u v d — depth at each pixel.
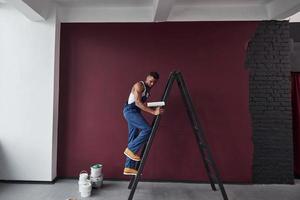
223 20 3.71
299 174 3.86
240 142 3.70
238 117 3.70
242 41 3.70
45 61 3.61
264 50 3.70
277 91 3.69
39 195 3.21
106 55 3.78
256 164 3.69
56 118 3.73
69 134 3.79
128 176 3.77
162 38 3.74
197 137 3.39
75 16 3.78
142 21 3.74
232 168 3.70
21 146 3.60
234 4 3.66
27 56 3.61
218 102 3.71
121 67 3.77
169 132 3.74
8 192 3.28
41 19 3.53
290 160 3.66
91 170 3.52
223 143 3.71
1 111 3.61
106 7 3.76
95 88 3.78
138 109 3.28
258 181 3.68
